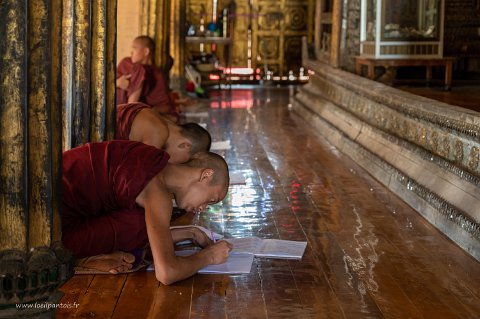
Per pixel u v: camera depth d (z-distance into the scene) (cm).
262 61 1650
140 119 479
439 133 570
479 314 361
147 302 363
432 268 431
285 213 555
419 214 559
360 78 892
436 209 523
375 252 459
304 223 527
